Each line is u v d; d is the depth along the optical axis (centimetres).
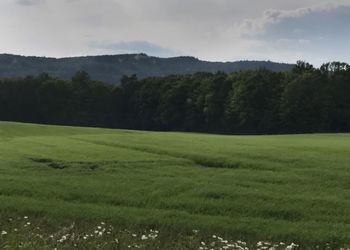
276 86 10650
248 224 1516
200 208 1711
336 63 10938
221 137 4544
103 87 12975
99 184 2066
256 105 10606
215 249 1209
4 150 3122
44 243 1155
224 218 1588
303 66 11475
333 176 2181
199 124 11675
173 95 11988
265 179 2145
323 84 10212
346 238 1378
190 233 1436
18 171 2347
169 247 1223
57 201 1809
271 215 1638
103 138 4072
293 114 10025
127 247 1161
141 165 2527
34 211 1655
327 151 2995
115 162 2614
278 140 4100
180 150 3052
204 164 2622
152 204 1777
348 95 10219
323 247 1334
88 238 1241
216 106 11294
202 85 11744
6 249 1073
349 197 1831
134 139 3959
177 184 2042
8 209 1672
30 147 3316
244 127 10769
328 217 1591
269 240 1385
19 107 12338
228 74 12156
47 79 13400
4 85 12350
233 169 2428
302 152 2933
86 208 1695
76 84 13012
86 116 12719
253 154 2831
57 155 2867
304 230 1450
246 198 1811
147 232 1416
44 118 12444
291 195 1847
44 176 2247
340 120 10050
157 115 12250
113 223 1531
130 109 12875
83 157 2783
